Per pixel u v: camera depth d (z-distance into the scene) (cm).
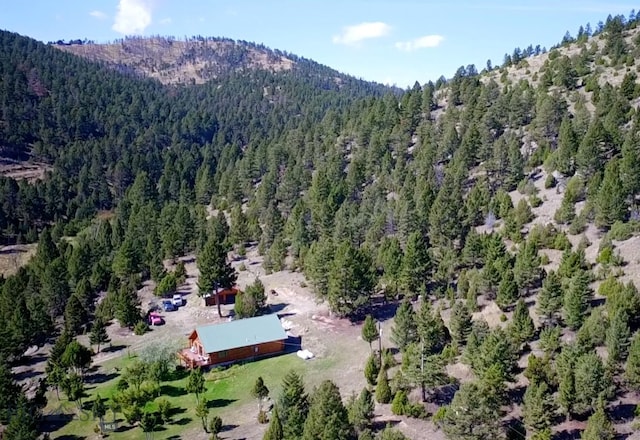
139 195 17288
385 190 12512
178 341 8256
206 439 5725
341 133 17750
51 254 12119
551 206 9506
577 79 15038
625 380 5038
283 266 11106
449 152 13062
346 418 4762
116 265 10812
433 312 7731
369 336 7181
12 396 6247
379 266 9381
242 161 17838
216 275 9162
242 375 7119
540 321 6531
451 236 9225
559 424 4831
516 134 12875
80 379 6762
